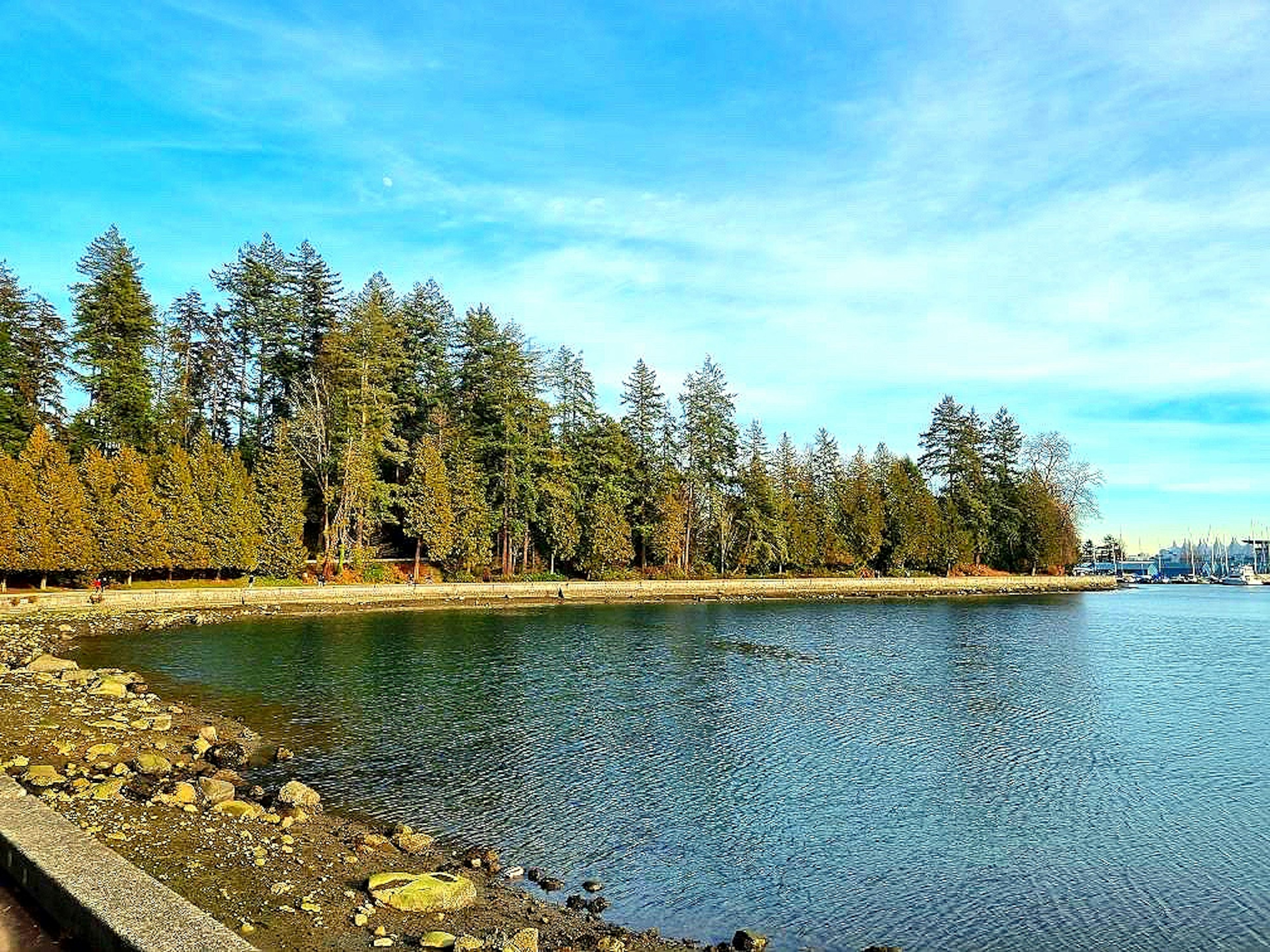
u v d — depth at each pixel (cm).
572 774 2144
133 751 2045
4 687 2584
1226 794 2072
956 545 10456
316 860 1430
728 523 9275
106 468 5572
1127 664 4103
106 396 6378
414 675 3438
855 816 1886
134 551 5603
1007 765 2306
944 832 1798
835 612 6956
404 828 1653
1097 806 1978
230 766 2092
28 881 1025
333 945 1109
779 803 1964
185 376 7369
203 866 1328
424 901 1277
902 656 4309
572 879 1523
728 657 4138
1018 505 11088
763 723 2730
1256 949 1323
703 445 9150
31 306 6481
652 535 8681
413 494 7175
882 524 10131
